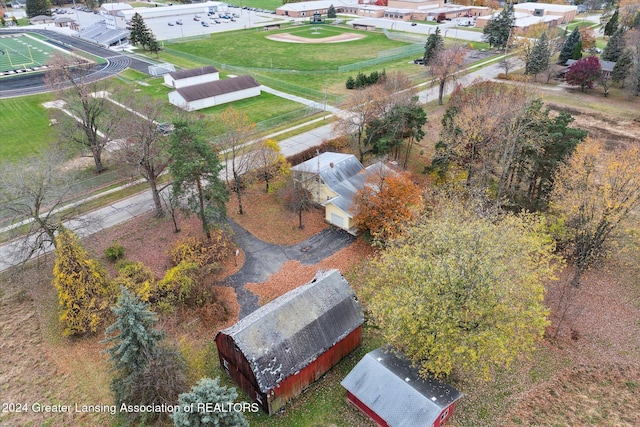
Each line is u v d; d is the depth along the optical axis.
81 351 29.80
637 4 124.81
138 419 24.86
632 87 75.31
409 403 23.42
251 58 108.31
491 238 27.55
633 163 33.12
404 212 38.31
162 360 24.56
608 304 34.09
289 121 68.69
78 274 29.97
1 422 25.12
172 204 39.34
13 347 30.02
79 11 156.50
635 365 28.97
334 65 101.56
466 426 24.88
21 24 155.75
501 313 24.64
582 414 25.70
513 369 28.61
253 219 44.97
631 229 39.22
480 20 140.62
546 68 87.56
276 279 36.66
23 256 37.00
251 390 25.75
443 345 23.53
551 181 41.34
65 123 54.25
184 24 147.38
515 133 40.53
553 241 37.25
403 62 103.56
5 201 36.56
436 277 24.33
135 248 40.00
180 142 33.41
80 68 65.94
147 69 98.12
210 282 35.22
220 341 26.53
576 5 168.12
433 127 66.00
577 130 40.03
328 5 174.50
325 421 25.19
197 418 20.20
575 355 29.75
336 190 44.22
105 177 51.66
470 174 44.22
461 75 89.69
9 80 90.31
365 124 58.59
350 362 29.17
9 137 62.69
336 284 29.44
